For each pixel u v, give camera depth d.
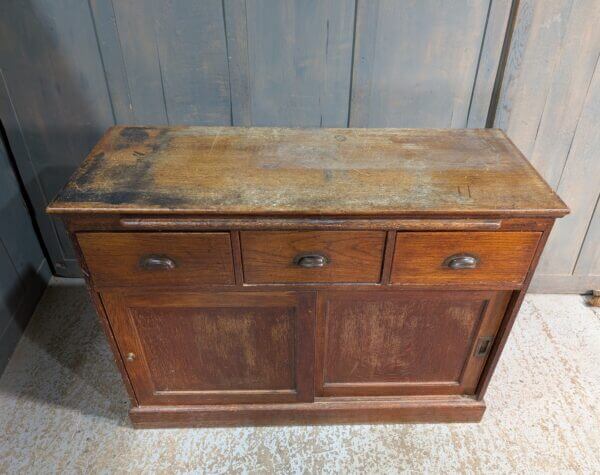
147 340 1.29
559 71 1.49
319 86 1.53
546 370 1.68
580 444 1.45
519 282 1.16
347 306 1.23
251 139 1.31
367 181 1.12
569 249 1.87
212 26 1.42
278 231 1.06
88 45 1.45
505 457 1.42
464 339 1.32
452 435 1.48
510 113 1.55
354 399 1.47
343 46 1.45
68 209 1.00
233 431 1.49
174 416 1.46
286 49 1.46
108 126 1.61
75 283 2.00
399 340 1.32
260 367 1.36
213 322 1.25
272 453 1.43
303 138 1.32
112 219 1.03
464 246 1.09
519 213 1.03
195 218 1.04
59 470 1.37
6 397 1.56
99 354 1.71
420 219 1.05
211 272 1.13
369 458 1.42
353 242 1.08
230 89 1.53
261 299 1.20
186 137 1.31
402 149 1.27
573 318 1.89
